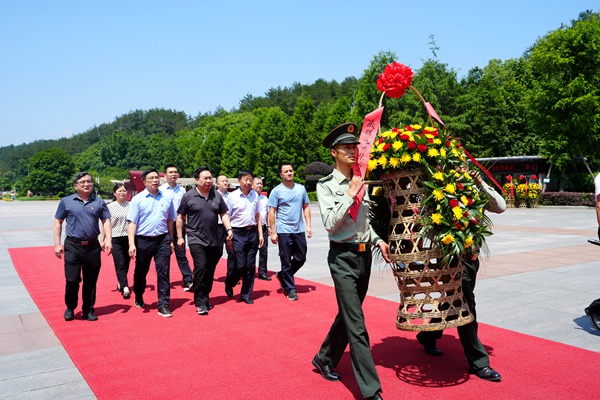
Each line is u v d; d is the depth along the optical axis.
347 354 4.35
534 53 28.97
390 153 3.45
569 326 4.97
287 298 6.57
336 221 3.34
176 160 90.00
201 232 5.85
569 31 27.72
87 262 5.52
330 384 3.62
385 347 4.42
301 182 44.16
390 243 3.54
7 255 11.38
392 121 35.12
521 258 9.39
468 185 3.54
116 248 6.96
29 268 9.51
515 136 35.81
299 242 6.57
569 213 22.84
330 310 5.89
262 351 4.39
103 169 110.06
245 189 6.44
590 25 27.36
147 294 7.11
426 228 3.36
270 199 6.61
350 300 3.41
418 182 3.47
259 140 48.22
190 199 5.85
